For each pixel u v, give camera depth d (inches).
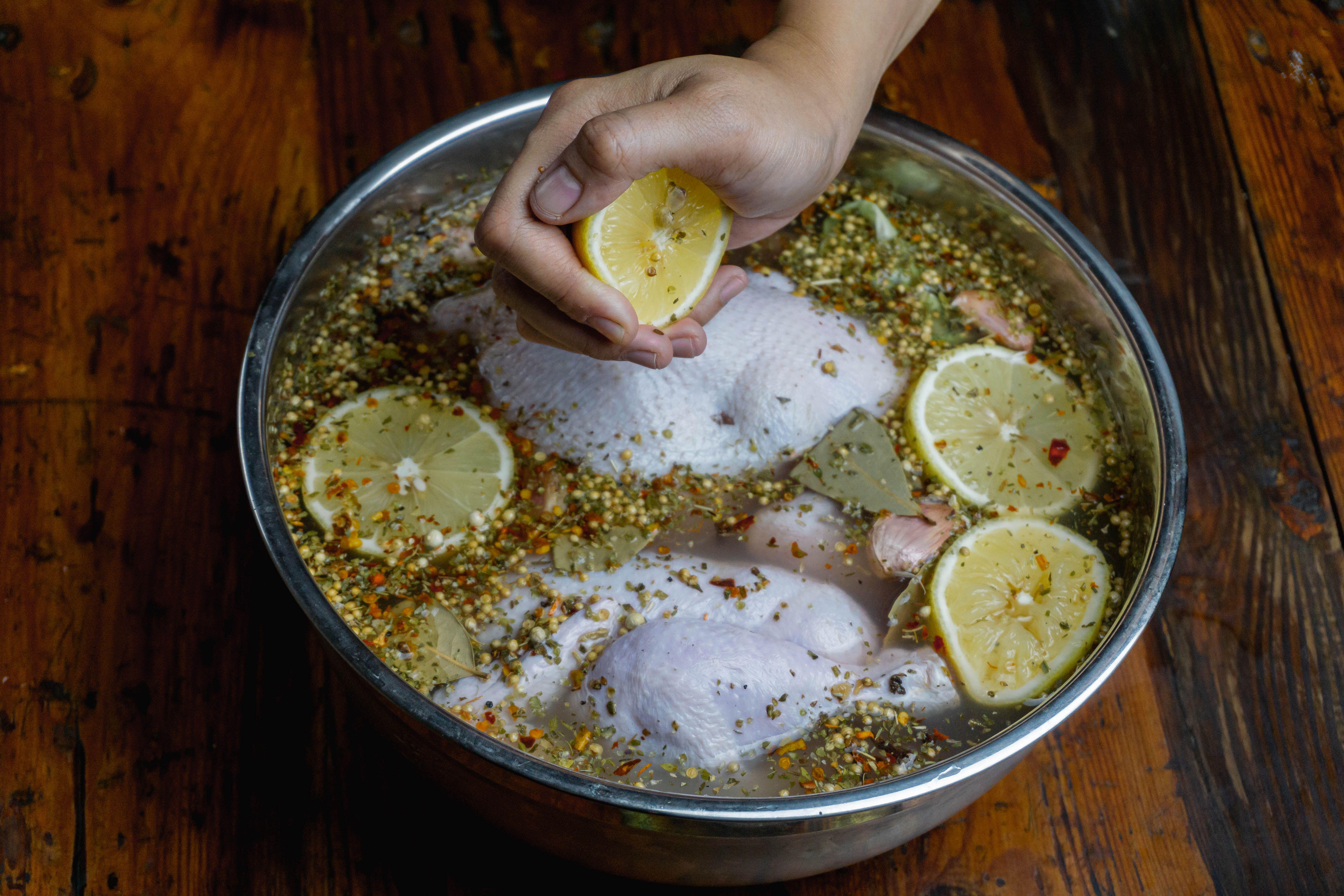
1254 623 24.8
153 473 25.3
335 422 23.9
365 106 28.2
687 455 23.8
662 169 20.8
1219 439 25.9
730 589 22.9
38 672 24.0
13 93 27.8
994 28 29.0
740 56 24.9
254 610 24.6
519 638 22.7
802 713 22.2
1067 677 22.5
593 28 28.9
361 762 23.8
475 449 23.9
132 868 23.0
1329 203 27.7
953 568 23.2
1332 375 26.4
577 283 20.5
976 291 25.3
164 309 26.5
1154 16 29.1
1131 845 23.5
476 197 25.7
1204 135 28.2
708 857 20.9
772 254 25.5
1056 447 24.1
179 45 28.3
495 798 21.0
